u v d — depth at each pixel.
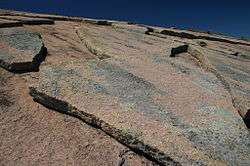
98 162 2.81
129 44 5.56
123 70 4.11
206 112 3.48
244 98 3.81
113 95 3.40
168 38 7.25
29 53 4.21
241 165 2.72
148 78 4.04
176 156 2.67
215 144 2.93
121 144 2.95
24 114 3.25
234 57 6.44
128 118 3.05
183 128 3.06
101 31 6.45
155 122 3.06
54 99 3.25
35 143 2.93
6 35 4.80
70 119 3.20
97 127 3.10
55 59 4.48
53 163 2.76
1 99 3.40
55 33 6.01
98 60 4.30
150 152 2.77
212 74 4.77
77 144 2.96
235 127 3.29
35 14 8.06
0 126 3.06
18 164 2.71
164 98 3.59
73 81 3.56
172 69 4.58
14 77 3.83
